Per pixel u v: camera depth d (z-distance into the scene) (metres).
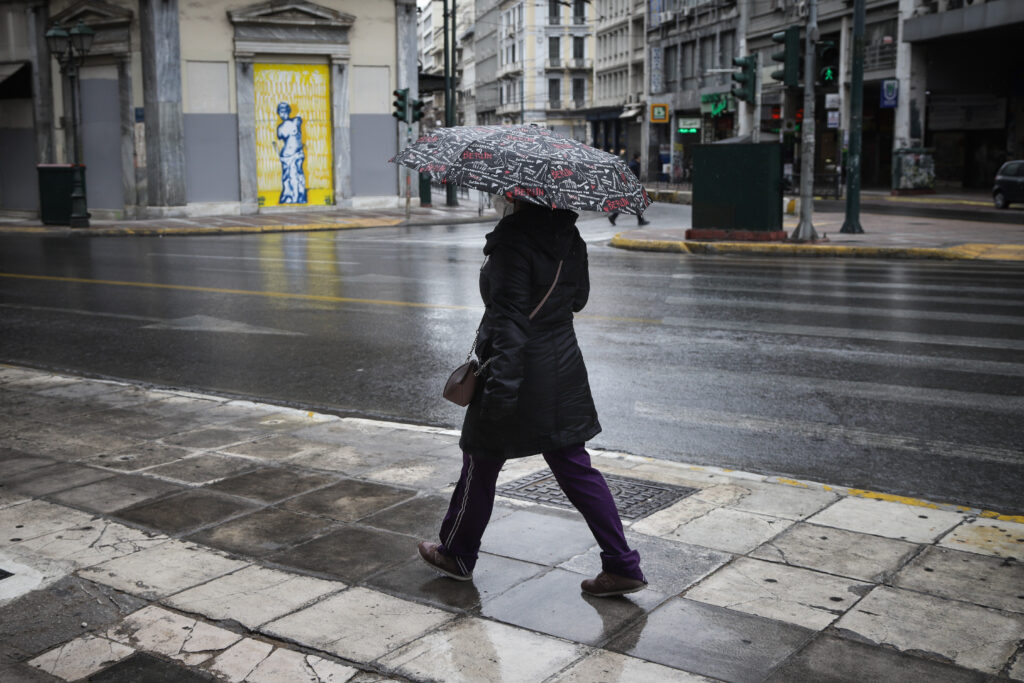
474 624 3.42
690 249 18.97
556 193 3.19
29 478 5.09
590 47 91.25
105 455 5.54
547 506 4.63
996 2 34.31
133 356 8.91
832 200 38.81
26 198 32.19
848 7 42.84
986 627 3.37
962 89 40.88
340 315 10.96
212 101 29.53
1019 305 11.12
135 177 29.48
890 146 47.97
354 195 32.03
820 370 7.88
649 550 4.07
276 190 30.88
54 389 7.39
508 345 3.30
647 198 3.57
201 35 29.09
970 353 8.45
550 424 3.51
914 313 10.62
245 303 12.01
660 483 4.98
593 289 12.85
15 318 11.10
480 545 4.01
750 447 5.86
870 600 3.58
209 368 8.34
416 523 4.42
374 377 7.87
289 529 4.34
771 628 3.37
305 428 6.17
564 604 3.58
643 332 9.62
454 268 15.77
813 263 16.50
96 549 4.11
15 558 4.01
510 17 96.69
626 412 6.68
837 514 4.50
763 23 48.84
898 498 4.74
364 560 3.99
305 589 3.71
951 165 43.66
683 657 3.17
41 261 17.61
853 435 6.07
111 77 29.61
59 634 3.36
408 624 3.42
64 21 30.09
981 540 4.16
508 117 98.94
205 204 29.75
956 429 6.17
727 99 52.56
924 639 3.29
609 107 75.12
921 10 39.19
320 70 31.00
